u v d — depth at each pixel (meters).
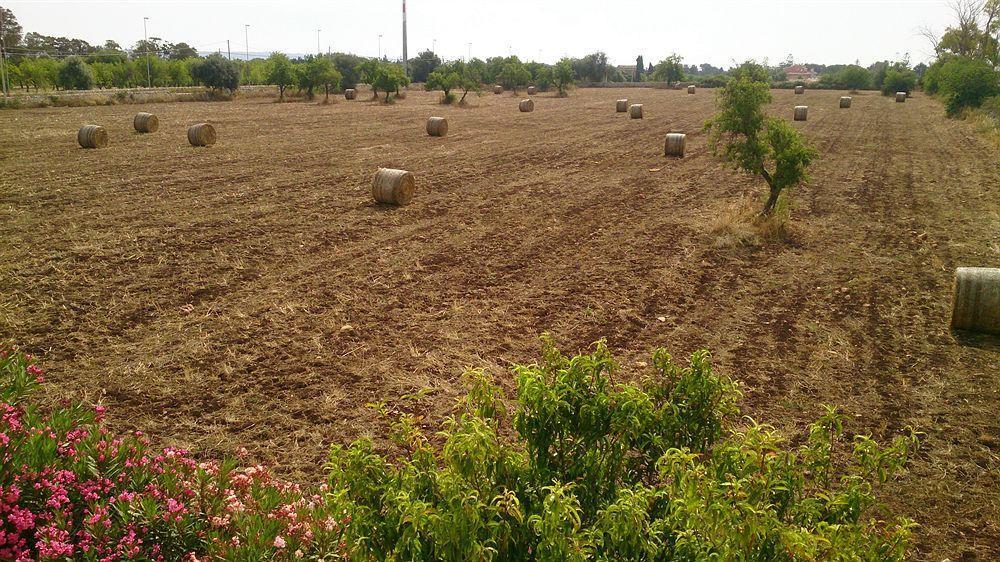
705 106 56.38
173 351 7.89
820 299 10.42
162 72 73.62
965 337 8.95
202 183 18.38
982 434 6.50
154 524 3.64
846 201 17.84
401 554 2.68
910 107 55.88
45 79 60.62
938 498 5.52
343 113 44.16
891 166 24.03
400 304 9.69
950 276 11.56
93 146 24.48
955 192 19.11
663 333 8.91
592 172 21.81
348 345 8.22
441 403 6.79
